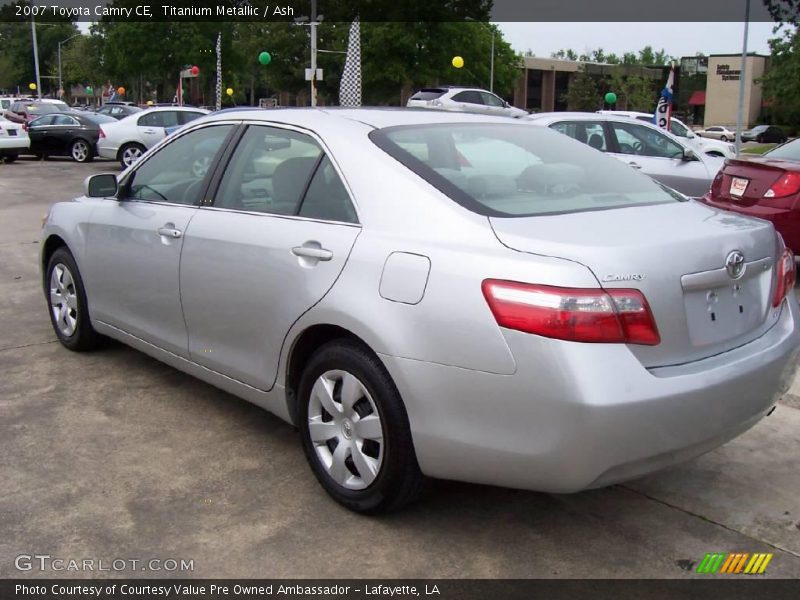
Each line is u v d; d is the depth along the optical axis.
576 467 2.63
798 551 3.10
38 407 4.36
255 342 3.63
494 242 2.83
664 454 2.75
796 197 7.07
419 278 2.90
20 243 9.49
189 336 4.07
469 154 3.50
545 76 90.25
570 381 2.56
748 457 3.91
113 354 5.26
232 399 4.53
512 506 3.39
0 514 3.23
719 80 75.62
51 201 13.61
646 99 79.12
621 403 2.55
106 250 4.64
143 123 19.33
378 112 3.82
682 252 2.81
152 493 3.44
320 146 3.53
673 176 9.47
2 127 21.41
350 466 3.27
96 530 3.13
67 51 86.62
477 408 2.76
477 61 46.16
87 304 5.01
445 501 3.41
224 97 52.78
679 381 2.69
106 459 3.75
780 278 3.29
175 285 4.06
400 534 3.15
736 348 2.99
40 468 3.64
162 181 4.39
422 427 2.91
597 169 3.73
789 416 4.40
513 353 2.65
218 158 4.03
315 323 3.25
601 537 3.17
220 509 3.32
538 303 2.61
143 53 46.69
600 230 2.89
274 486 3.52
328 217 3.37
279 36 62.09
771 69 57.25
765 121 74.38
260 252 3.54
